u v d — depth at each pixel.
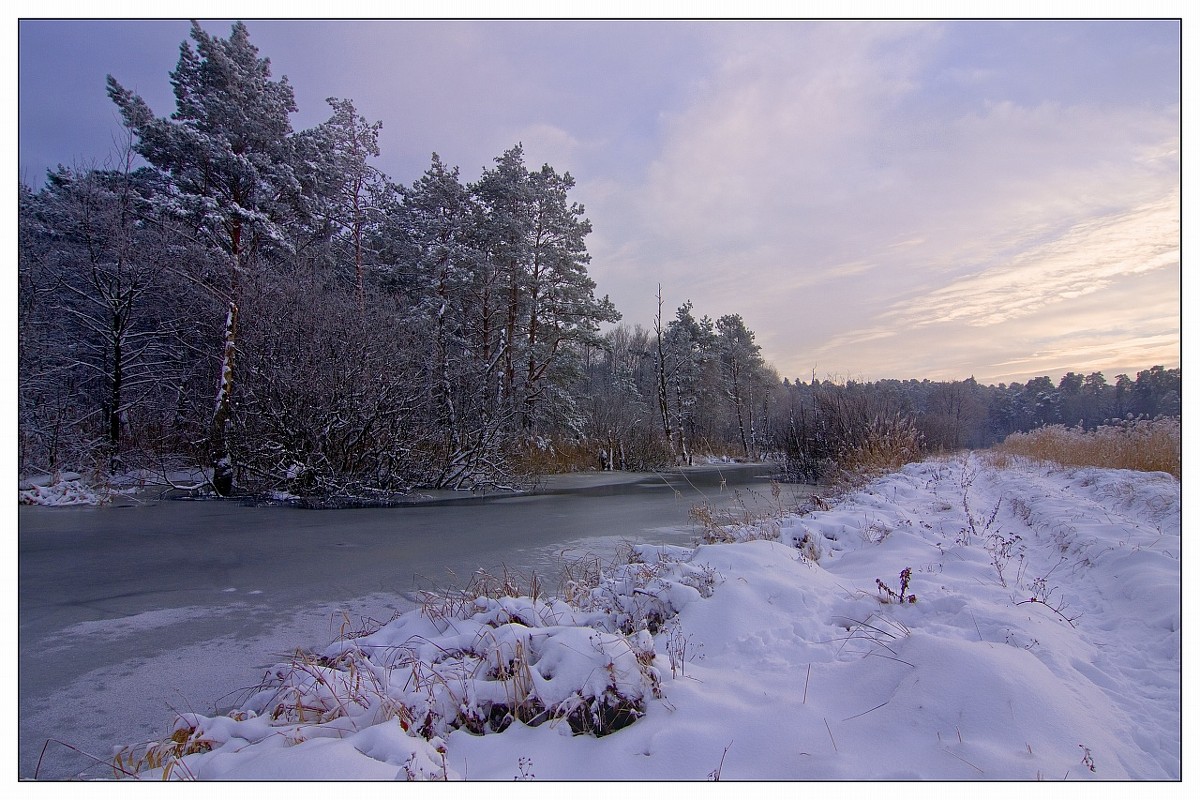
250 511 14.54
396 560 9.03
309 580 7.88
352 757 2.67
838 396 21.58
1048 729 2.81
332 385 16.70
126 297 20.33
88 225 19.70
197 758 2.95
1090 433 19.44
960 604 4.50
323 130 25.12
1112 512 8.60
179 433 20.06
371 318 18.84
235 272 18.73
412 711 3.32
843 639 4.13
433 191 27.28
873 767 2.66
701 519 10.28
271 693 4.11
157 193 20.67
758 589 4.88
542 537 10.94
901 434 18.70
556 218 28.66
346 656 4.37
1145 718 3.12
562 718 3.21
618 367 59.75
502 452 21.83
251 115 19.98
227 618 6.37
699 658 4.06
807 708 3.17
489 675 3.73
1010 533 8.08
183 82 20.23
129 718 4.24
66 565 8.76
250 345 17.64
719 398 53.66
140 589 7.48
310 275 20.28
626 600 5.02
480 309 27.58
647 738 2.98
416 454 18.28
